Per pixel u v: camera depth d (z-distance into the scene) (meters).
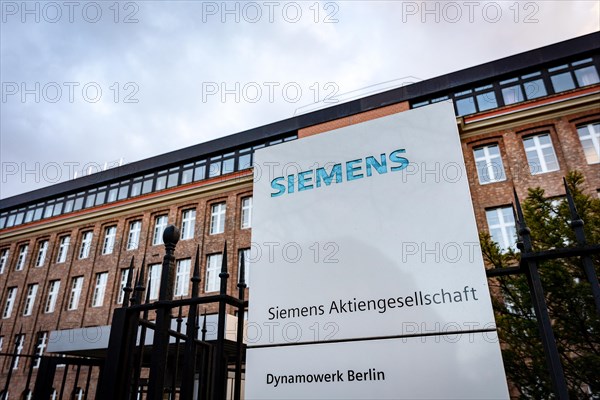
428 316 2.04
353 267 2.27
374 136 2.52
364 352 2.09
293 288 2.36
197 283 2.57
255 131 22.80
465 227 2.13
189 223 22.59
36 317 24.00
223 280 2.55
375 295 2.17
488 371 1.85
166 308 2.38
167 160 24.88
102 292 23.16
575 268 5.97
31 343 23.20
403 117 2.50
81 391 19.27
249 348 2.32
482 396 1.82
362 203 2.39
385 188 2.37
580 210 6.66
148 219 23.61
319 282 2.31
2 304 25.92
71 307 23.72
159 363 2.23
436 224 2.19
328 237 2.39
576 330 5.61
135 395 2.57
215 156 23.89
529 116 16.98
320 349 2.17
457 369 1.90
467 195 2.19
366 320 2.14
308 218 2.49
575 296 5.65
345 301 2.22
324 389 2.09
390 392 1.97
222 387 2.33
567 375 5.51
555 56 17.47
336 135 2.62
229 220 21.25
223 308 2.48
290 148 2.72
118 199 25.45
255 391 2.21
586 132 16.33
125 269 22.83
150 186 24.89
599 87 16.12
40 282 25.25
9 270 26.88
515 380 6.18
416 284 2.12
